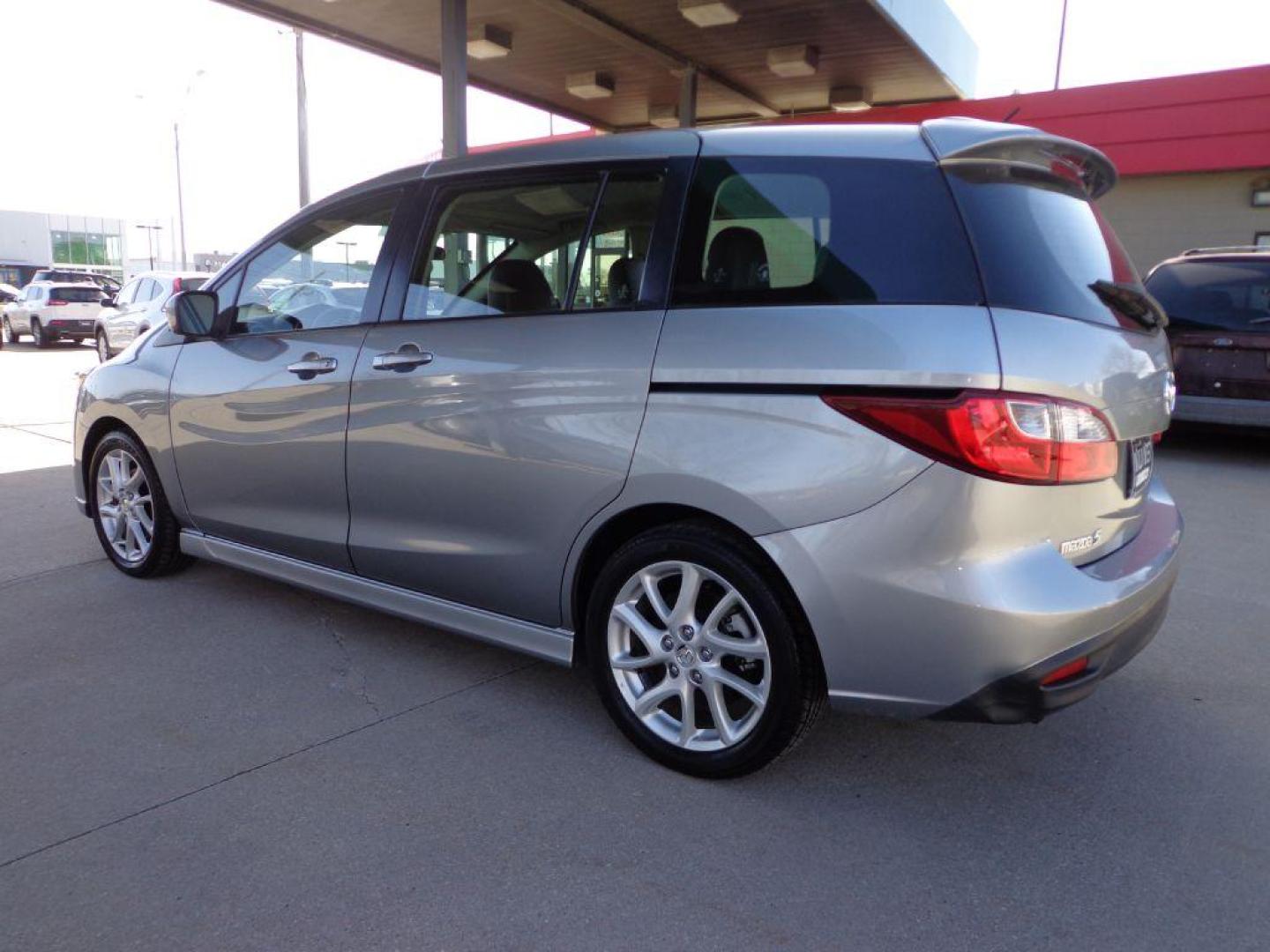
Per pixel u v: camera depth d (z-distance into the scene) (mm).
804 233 2686
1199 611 4504
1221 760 3098
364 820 2658
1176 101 13789
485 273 3285
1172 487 7320
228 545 4191
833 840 2611
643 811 2730
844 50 11945
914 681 2479
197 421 4105
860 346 2480
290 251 3939
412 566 3471
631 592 2951
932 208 2559
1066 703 2496
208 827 2611
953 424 2350
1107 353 2562
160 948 2146
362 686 3520
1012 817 2746
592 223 3072
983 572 2369
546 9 10172
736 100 14266
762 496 2570
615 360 2869
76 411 4762
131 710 3295
